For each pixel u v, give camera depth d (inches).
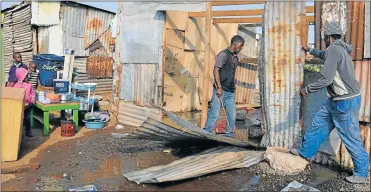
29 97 263.9
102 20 559.8
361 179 171.5
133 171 193.8
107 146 246.4
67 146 247.3
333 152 196.9
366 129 183.5
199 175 181.2
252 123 331.9
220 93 238.8
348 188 167.9
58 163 209.9
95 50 555.8
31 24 530.0
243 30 468.1
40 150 236.7
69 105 288.5
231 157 206.5
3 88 214.7
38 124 314.8
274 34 209.3
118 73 335.9
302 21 200.4
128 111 328.8
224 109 247.6
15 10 561.9
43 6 521.0
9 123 208.4
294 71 205.9
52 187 171.9
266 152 202.4
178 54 385.7
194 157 206.7
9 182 178.2
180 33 383.9
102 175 189.0
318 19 194.4
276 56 210.4
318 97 197.9
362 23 179.2
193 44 404.5
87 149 239.6
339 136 180.7
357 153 170.1
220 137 203.8
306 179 180.7
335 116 171.8
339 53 163.2
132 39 322.7
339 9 185.8
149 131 211.5
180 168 188.5
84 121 308.3
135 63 322.3
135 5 316.2
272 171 191.2
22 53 560.7
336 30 170.4
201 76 422.0
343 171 189.8
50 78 470.9
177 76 389.1
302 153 192.1
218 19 380.2
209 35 273.1
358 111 169.0
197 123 335.0
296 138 209.2
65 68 472.7
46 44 538.9
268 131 221.1
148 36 311.1
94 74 555.2
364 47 178.7
